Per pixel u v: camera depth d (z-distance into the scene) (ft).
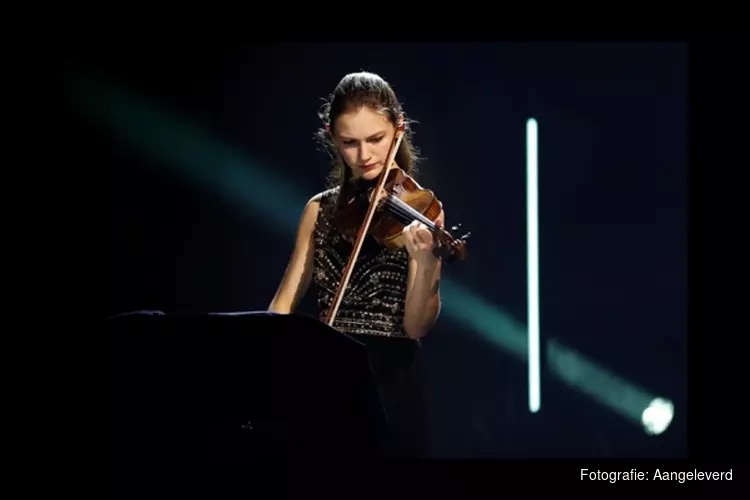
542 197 52.70
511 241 52.08
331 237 22.82
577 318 52.60
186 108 45.80
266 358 15.24
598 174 52.49
